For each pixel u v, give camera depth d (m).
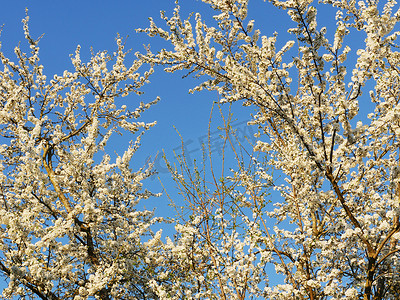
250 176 5.41
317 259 5.70
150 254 6.92
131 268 7.43
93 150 8.04
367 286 4.94
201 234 4.97
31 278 5.36
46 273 5.43
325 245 5.24
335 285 4.96
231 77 5.45
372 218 5.09
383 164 5.64
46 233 6.01
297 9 4.51
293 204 6.40
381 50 4.59
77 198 7.92
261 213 5.21
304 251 5.38
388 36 4.57
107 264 7.04
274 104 5.23
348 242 5.15
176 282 5.38
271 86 5.07
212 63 5.68
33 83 8.88
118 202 8.66
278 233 5.89
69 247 7.14
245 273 4.76
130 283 7.52
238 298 4.54
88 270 7.29
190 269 5.12
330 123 4.96
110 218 8.41
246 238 5.14
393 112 4.52
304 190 5.35
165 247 5.93
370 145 5.16
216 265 4.76
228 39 5.79
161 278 5.94
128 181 8.88
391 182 5.12
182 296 5.18
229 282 4.96
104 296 6.91
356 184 5.23
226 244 4.96
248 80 5.16
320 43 4.57
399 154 5.41
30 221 5.66
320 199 5.48
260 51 5.09
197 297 4.81
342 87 4.77
